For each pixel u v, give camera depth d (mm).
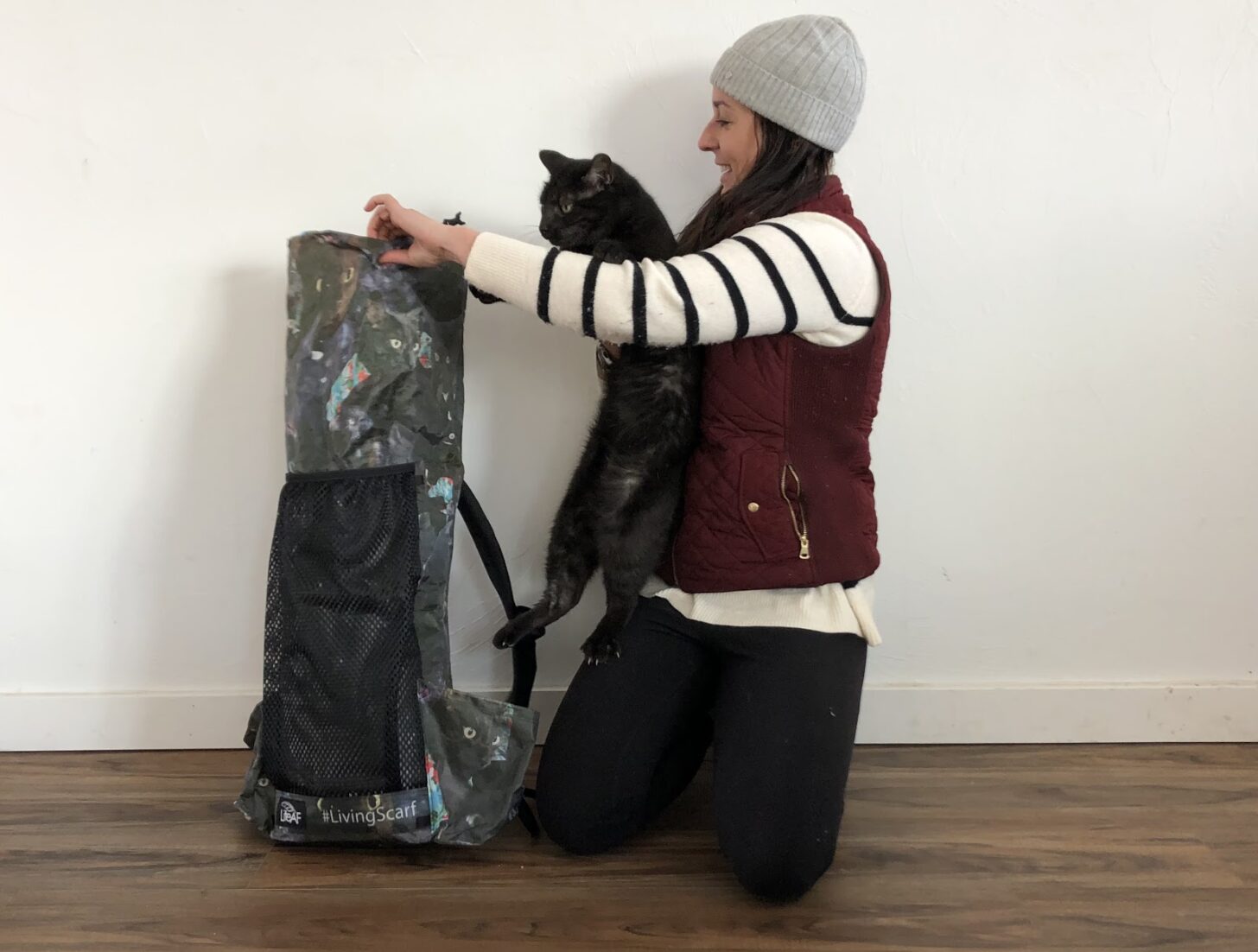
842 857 1324
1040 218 1510
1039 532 1636
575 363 1561
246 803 1325
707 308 1110
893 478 1612
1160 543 1641
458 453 1361
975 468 1608
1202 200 1504
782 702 1226
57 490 1541
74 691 1606
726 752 1240
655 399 1336
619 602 1363
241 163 1450
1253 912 1210
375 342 1271
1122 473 1614
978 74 1456
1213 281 1536
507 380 1565
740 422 1245
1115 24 1438
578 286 1129
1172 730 1681
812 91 1185
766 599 1277
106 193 1446
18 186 1436
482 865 1293
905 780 1554
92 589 1577
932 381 1572
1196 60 1451
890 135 1476
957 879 1276
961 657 1677
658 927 1165
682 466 1353
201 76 1418
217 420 1531
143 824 1373
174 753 1609
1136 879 1279
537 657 1647
